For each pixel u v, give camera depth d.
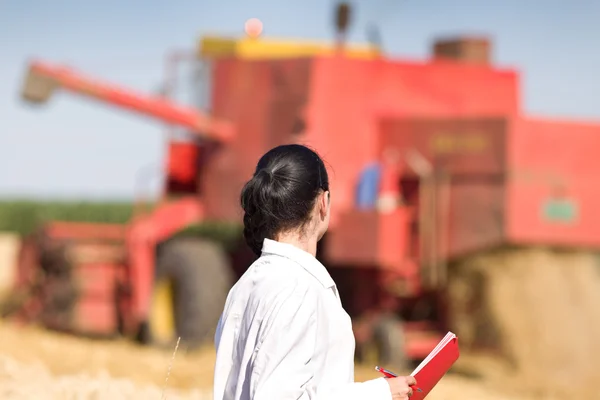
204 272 14.91
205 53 15.88
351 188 13.96
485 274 13.20
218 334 3.46
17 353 10.13
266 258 3.41
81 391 7.76
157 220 15.88
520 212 12.94
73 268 15.74
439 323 13.79
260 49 15.84
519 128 12.99
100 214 55.94
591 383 12.94
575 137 13.18
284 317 3.19
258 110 14.89
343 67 14.22
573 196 13.12
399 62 14.52
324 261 13.86
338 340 3.29
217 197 15.61
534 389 12.36
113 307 15.85
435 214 13.43
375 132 14.14
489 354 13.28
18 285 16.56
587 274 13.43
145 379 9.50
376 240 13.22
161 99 15.70
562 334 13.11
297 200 3.43
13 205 55.81
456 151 13.34
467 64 14.98
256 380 3.15
